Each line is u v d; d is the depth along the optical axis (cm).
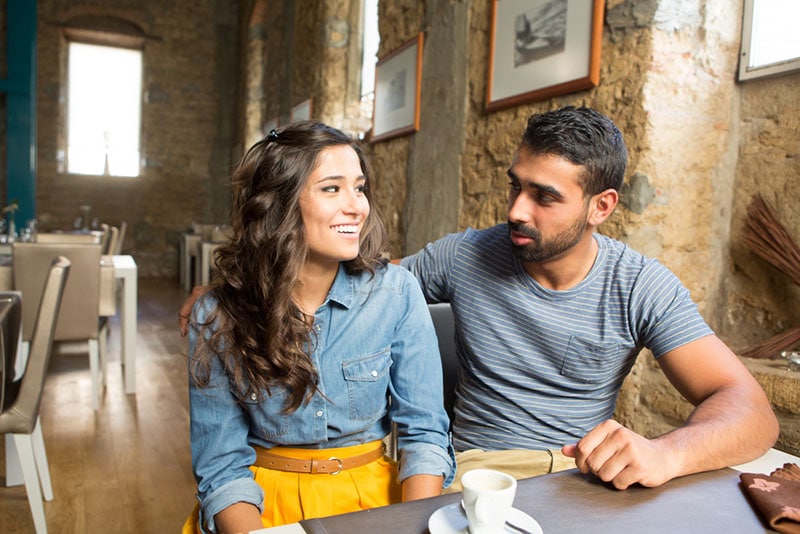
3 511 209
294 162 105
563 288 127
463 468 130
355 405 112
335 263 113
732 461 90
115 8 844
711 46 202
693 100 202
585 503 77
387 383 117
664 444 87
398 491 115
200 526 105
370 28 521
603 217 121
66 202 847
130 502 220
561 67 233
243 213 110
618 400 209
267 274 106
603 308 125
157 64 874
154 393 347
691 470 86
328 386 111
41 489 222
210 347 107
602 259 127
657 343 120
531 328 129
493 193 281
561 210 116
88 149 869
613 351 125
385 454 123
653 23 194
